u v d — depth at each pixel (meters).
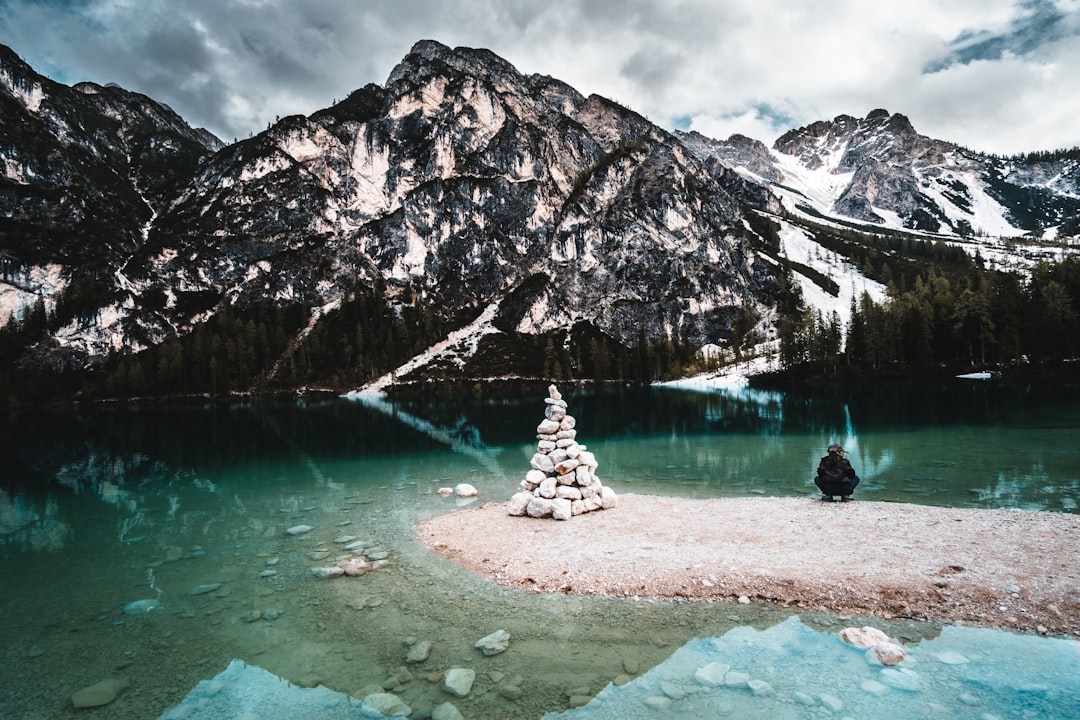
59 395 139.75
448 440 49.50
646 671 9.67
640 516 19.47
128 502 25.14
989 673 9.16
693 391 125.50
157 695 9.25
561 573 14.40
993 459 29.25
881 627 11.01
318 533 19.36
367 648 10.84
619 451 37.84
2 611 12.81
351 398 145.25
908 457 30.59
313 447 46.12
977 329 105.25
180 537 19.09
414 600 13.19
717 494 23.75
